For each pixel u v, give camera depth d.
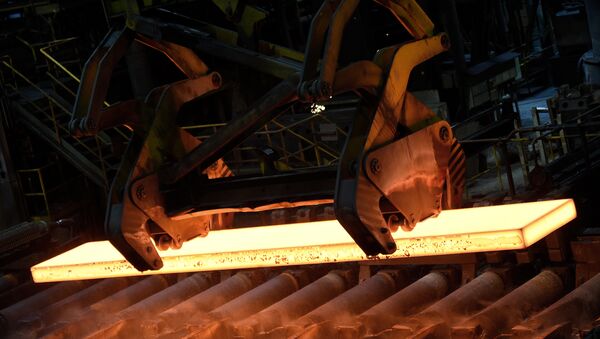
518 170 13.92
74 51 19.05
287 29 17.61
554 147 14.23
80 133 7.64
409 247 7.58
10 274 11.10
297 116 16.19
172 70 18.53
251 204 7.62
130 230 7.57
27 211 16.44
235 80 15.62
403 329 7.89
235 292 9.94
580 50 20.05
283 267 10.21
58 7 18.61
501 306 8.02
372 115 6.76
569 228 8.88
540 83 20.98
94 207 16.77
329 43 6.49
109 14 16.06
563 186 9.62
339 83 6.58
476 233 7.23
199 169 8.00
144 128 7.99
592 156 11.21
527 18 19.98
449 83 16.30
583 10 19.44
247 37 9.68
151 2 14.02
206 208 7.82
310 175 7.41
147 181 7.70
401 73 6.99
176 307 9.53
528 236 7.09
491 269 8.92
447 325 7.87
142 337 9.22
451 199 7.70
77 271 8.88
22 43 18.61
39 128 16.91
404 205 6.86
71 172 17.95
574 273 8.73
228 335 8.70
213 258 8.14
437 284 9.01
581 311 7.75
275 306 9.03
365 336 8.03
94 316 9.77
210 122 17.80
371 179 6.55
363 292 9.07
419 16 7.29
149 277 10.67
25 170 16.05
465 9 18.25
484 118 16.42
